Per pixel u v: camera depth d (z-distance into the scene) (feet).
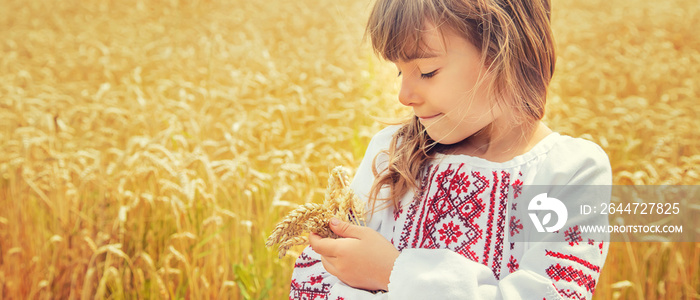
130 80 22.04
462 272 3.76
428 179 4.53
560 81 22.75
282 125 16.56
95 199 12.78
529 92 4.08
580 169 4.06
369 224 4.83
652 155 13.30
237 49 25.36
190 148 14.69
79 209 12.86
